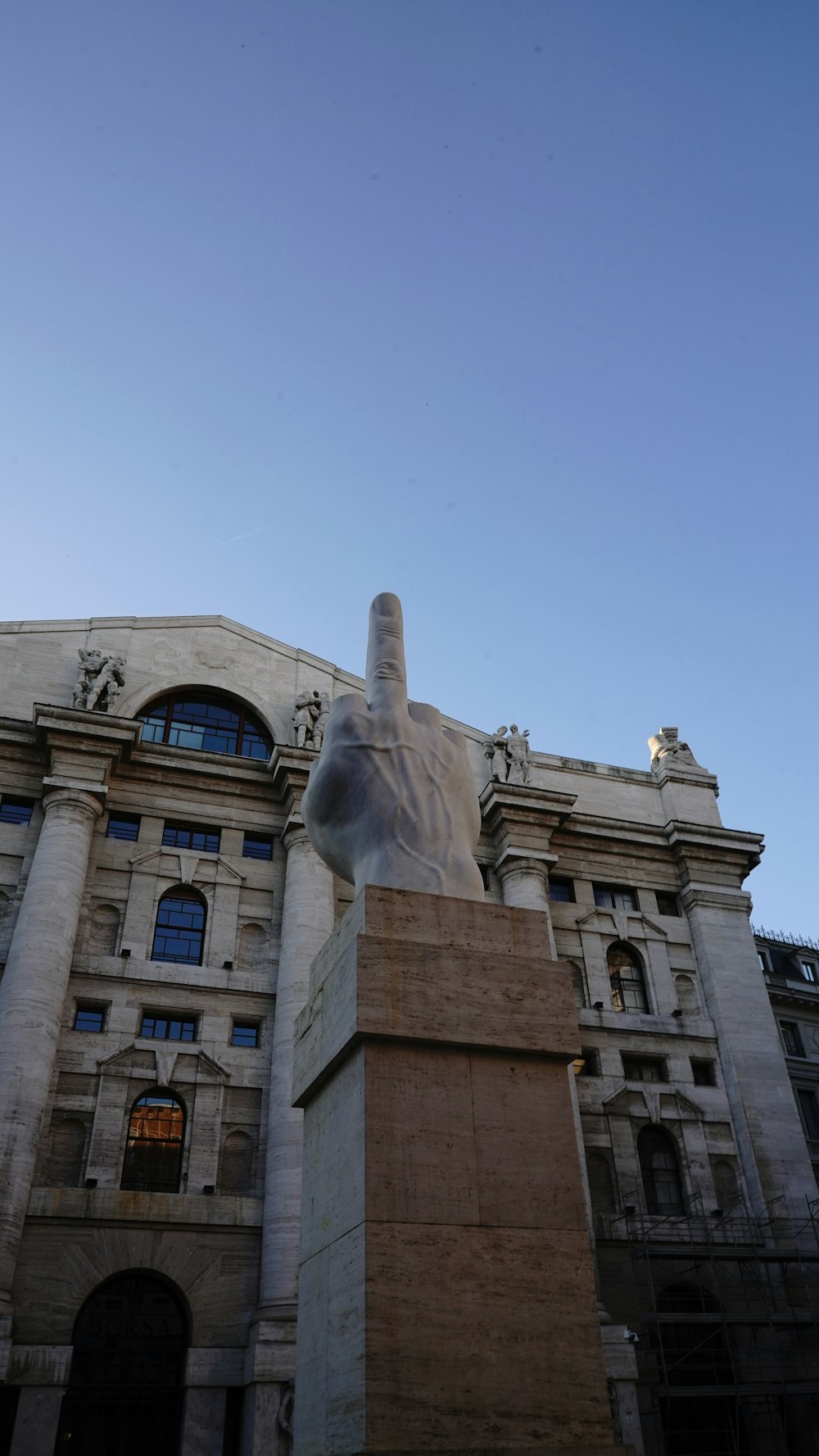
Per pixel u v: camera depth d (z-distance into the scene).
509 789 37.44
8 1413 23.62
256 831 34.91
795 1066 43.00
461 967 7.91
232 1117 29.45
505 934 8.30
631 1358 27.17
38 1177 26.88
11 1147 25.64
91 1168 27.19
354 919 8.23
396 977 7.70
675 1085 34.69
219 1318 26.25
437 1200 6.99
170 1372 25.81
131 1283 26.66
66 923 29.67
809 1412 29.03
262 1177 28.64
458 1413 6.30
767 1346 29.73
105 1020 29.83
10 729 33.16
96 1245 26.20
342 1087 7.83
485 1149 7.29
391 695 9.76
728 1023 36.25
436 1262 6.76
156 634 37.81
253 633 39.34
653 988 36.75
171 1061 29.55
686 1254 29.69
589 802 40.59
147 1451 24.73
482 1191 7.11
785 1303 30.59
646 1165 33.16
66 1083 28.44
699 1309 30.25
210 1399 25.16
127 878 32.53
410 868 8.72
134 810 33.91
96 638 36.78
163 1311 26.55
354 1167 7.21
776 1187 33.06
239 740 37.41
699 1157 33.44
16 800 32.81
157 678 36.84
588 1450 6.27
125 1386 25.31
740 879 40.19
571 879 38.47
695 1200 32.34
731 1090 35.06
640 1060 35.28
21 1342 24.38
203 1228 27.27
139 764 34.50
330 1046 8.01
